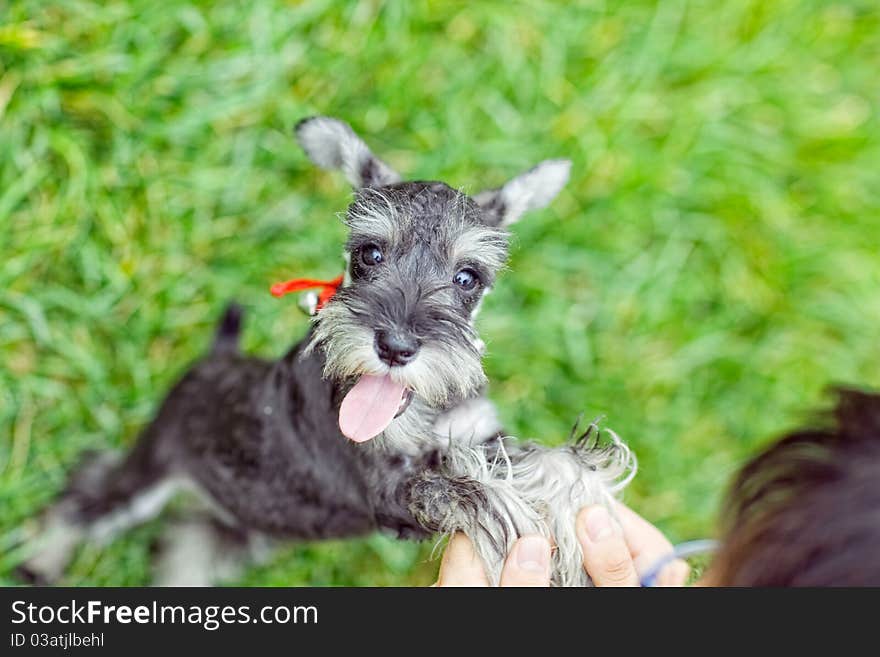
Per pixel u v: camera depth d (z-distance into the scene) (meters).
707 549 2.90
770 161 5.09
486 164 4.82
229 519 4.14
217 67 4.55
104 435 4.53
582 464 3.08
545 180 3.46
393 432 2.88
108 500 4.32
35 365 4.45
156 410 4.29
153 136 4.52
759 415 4.95
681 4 5.10
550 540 2.90
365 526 3.51
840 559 1.28
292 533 3.67
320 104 4.75
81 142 4.46
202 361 4.09
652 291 4.93
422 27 4.85
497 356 4.79
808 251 5.05
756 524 1.46
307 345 3.08
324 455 3.23
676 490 4.84
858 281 5.06
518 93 4.90
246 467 3.59
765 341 5.03
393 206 2.96
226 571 4.54
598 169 4.91
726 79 5.10
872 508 1.28
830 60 5.33
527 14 4.92
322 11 4.69
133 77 4.45
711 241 5.02
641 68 5.01
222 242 4.68
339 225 4.71
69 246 4.45
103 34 4.45
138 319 4.57
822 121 5.17
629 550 3.03
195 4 4.55
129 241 4.53
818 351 5.03
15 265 4.33
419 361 2.69
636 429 4.84
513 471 3.02
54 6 4.38
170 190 4.58
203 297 4.66
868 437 1.36
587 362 4.85
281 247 4.70
